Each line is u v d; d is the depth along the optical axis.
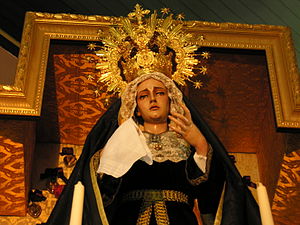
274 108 4.54
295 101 4.52
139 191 3.64
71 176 3.66
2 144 4.51
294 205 4.86
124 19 4.71
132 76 4.30
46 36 4.75
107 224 3.36
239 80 4.91
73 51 4.76
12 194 4.77
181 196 3.67
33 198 5.00
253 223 3.46
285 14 6.10
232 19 6.14
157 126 4.00
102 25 4.80
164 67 4.36
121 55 4.48
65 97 4.93
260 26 4.90
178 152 3.78
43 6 5.94
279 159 4.75
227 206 3.52
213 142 3.75
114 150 3.57
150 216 3.52
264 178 5.23
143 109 4.02
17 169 4.62
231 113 5.12
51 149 5.31
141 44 4.46
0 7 5.85
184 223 3.53
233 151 5.52
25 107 4.37
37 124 5.14
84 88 4.89
